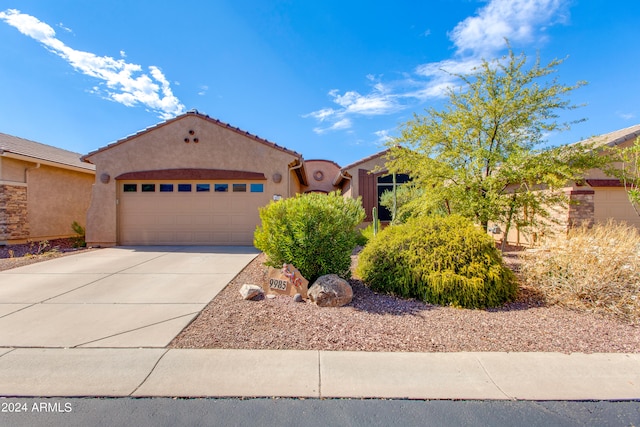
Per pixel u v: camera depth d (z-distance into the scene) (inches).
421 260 221.6
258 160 478.9
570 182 435.5
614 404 107.5
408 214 431.8
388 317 184.2
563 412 103.5
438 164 309.0
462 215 295.3
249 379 121.0
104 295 227.8
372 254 243.4
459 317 184.7
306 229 237.6
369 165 636.1
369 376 123.0
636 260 204.4
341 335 158.7
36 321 177.8
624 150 319.3
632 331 165.0
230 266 326.3
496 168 300.8
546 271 225.3
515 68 300.0
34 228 523.2
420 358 136.2
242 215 478.9
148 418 100.0
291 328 167.3
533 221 283.3
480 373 125.0
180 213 481.4
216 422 98.3
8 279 273.7
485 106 292.8
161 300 216.1
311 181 859.4
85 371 126.2
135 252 415.2
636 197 333.7
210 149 477.4
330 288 205.9
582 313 193.3
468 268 210.5
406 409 104.8
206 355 138.6
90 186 643.5
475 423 98.3
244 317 183.3
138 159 478.3
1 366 129.6
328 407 105.7
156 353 140.3
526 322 177.0
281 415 101.7
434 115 332.8
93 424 97.3
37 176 528.7
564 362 132.9
